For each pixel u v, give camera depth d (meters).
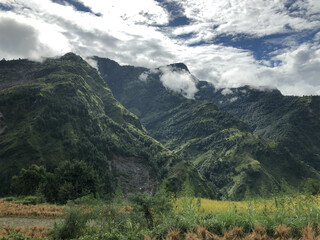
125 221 15.52
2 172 169.88
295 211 11.54
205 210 17.72
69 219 15.09
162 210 14.84
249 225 10.02
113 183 187.25
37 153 190.00
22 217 29.86
